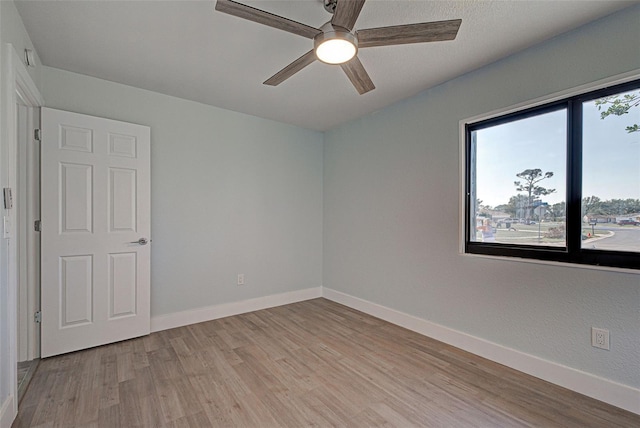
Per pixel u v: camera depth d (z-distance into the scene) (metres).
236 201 3.54
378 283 3.45
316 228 4.25
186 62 2.44
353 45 1.58
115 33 2.06
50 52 2.29
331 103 3.27
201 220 3.29
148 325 2.88
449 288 2.74
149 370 2.26
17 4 1.76
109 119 2.68
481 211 2.59
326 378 2.17
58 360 2.38
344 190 3.93
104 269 2.65
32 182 2.38
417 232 3.03
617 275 1.84
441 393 1.99
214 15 1.87
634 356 1.78
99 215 2.62
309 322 3.27
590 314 1.93
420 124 2.99
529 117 2.28
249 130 3.63
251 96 3.09
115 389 2.02
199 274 3.28
